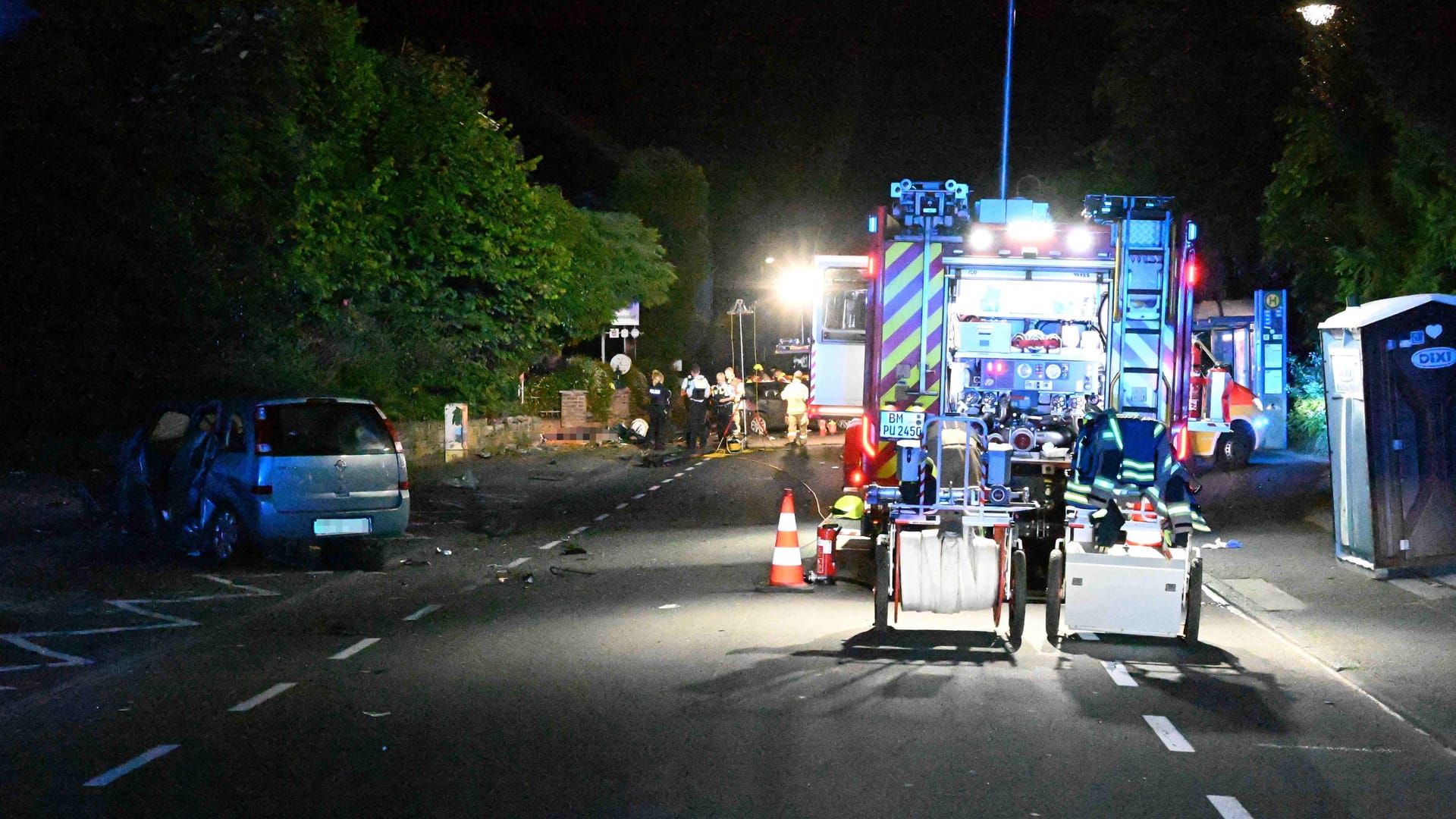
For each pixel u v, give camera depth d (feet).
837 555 42.57
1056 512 39.32
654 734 25.05
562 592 41.52
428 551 50.55
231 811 20.65
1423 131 51.03
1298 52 99.96
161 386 65.31
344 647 33.22
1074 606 32.32
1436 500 43.19
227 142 67.05
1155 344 38.91
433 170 96.63
